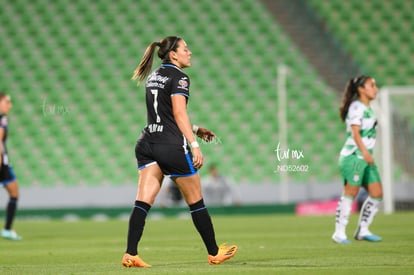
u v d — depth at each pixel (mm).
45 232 50031
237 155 86188
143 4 98562
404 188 77875
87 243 38688
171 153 22875
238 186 79562
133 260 23094
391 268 22391
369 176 34594
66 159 85625
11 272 23078
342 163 34156
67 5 98188
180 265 24328
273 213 73375
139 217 23062
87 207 73062
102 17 97438
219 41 95625
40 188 80188
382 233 41375
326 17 98562
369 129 33875
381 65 94812
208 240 23859
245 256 28141
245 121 88688
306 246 33219
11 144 86062
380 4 99625
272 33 96625
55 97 90250
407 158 78625
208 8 98438
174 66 23297
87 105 89812
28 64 93000
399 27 97938
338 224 34406
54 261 27859
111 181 84562
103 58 93938
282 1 99875
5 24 96438
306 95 90625
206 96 90812
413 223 52000
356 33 97312
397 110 78938
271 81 92375
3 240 42156
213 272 21500
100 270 23156
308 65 93750
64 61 93562
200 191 23531
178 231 48656
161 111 23031
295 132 88250
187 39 95688
